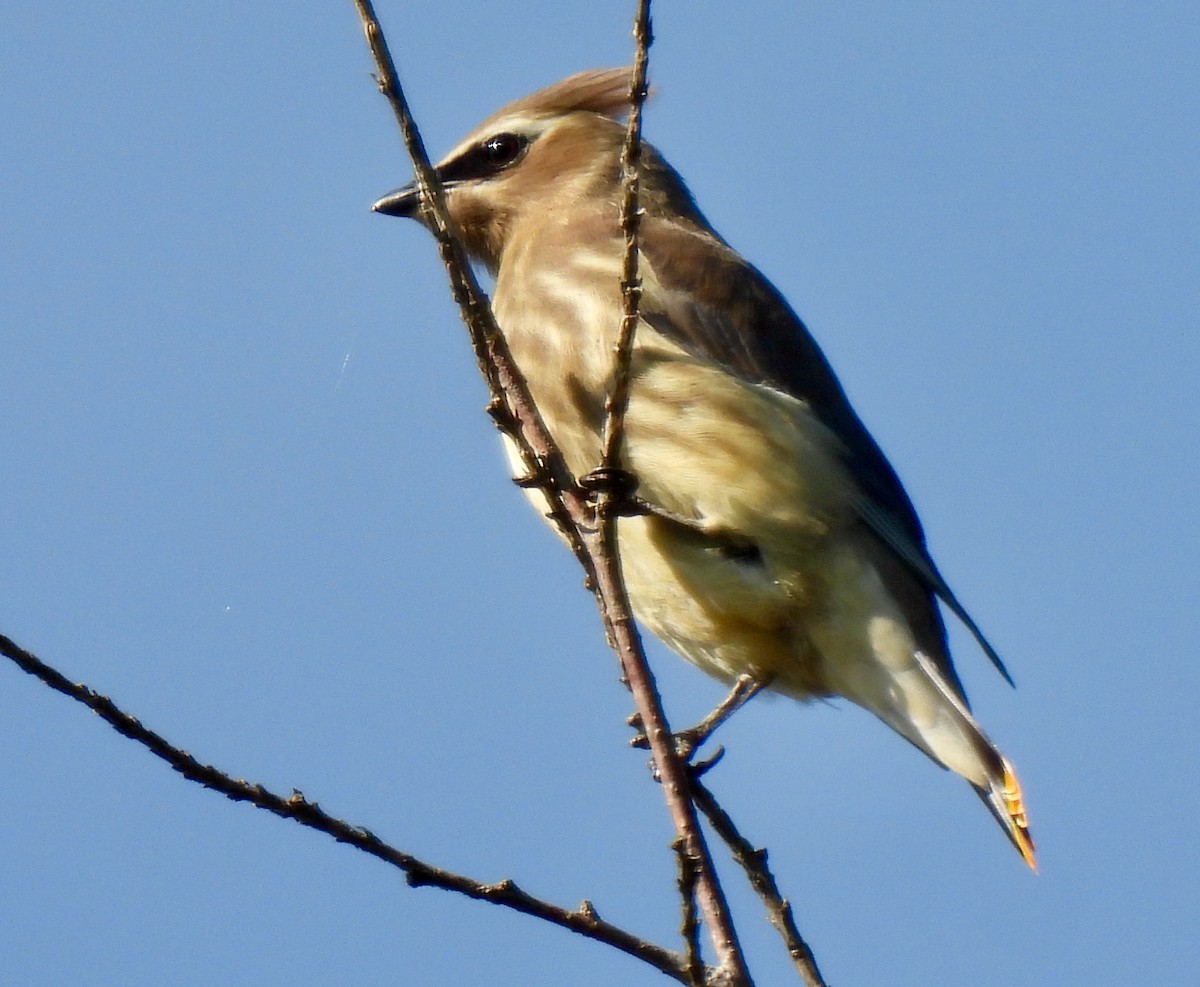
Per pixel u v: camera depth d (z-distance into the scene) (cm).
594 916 667
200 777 654
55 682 643
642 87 683
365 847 661
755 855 794
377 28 700
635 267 704
